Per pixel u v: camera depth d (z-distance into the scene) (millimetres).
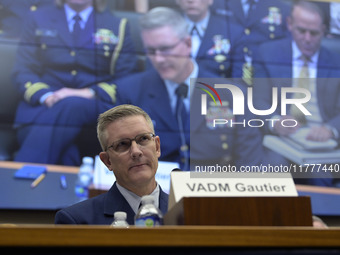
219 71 7910
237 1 8203
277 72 8078
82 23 7594
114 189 2693
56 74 7359
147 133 2695
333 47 8336
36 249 1393
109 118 2721
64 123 7230
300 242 1481
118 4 7809
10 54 7266
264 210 1755
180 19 7945
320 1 8438
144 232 1423
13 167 6926
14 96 7176
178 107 7652
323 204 7652
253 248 1477
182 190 1874
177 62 7801
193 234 1441
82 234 1396
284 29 8258
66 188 7008
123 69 7629
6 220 6781
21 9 7426
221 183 1902
